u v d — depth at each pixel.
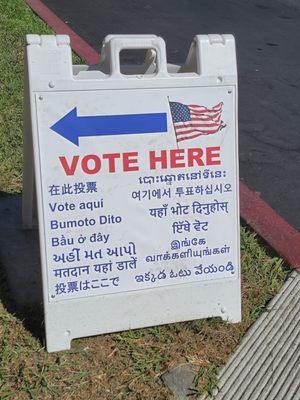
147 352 1.93
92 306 1.91
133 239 1.92
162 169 1.91
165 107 1.88
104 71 1.96
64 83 1.80
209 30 6.23
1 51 4.66
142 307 1.96
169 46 5.54
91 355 1.91
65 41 1.80
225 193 1.98
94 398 1.77
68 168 1.84
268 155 3.52
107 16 6.50
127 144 1.87
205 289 2.01
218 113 1.93
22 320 2.03
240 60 5.32
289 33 6.34
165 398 1.78
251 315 2.12
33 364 1.87
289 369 1.90
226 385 1.84
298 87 4.70
